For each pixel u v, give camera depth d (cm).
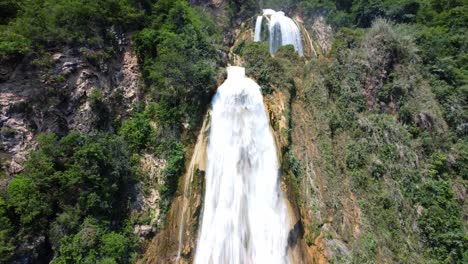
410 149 2430
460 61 3011
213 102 2248
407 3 3556
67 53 1812
